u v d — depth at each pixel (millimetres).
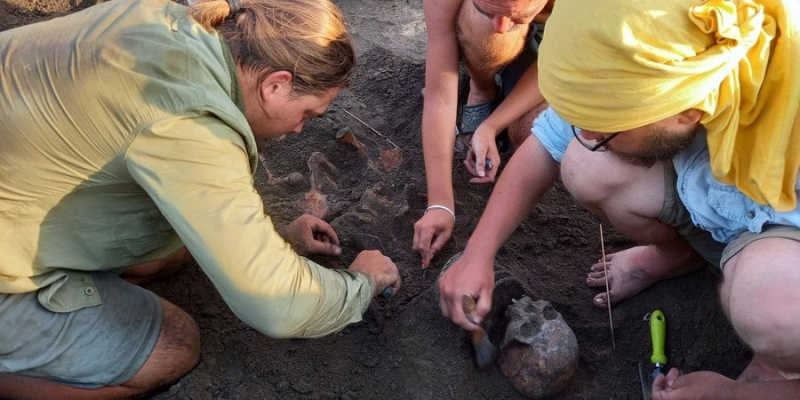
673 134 1516
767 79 1438
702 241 1934
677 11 1336
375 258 2021
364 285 1842
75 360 1728
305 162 2617
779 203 1539
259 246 1536
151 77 1472
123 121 1466
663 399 1719
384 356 2018
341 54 1647
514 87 2484
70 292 1718
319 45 1584
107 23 1549
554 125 1970
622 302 2170
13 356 1702
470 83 2707
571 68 1405
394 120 2881
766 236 1603
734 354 1976
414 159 2672
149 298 1859
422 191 2523
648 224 1933
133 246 1771
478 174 2318
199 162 1476
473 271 1902
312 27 1581
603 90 1389
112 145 1494
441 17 2256
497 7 2049
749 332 1569
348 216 2348
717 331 2027
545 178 2033
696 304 2102
